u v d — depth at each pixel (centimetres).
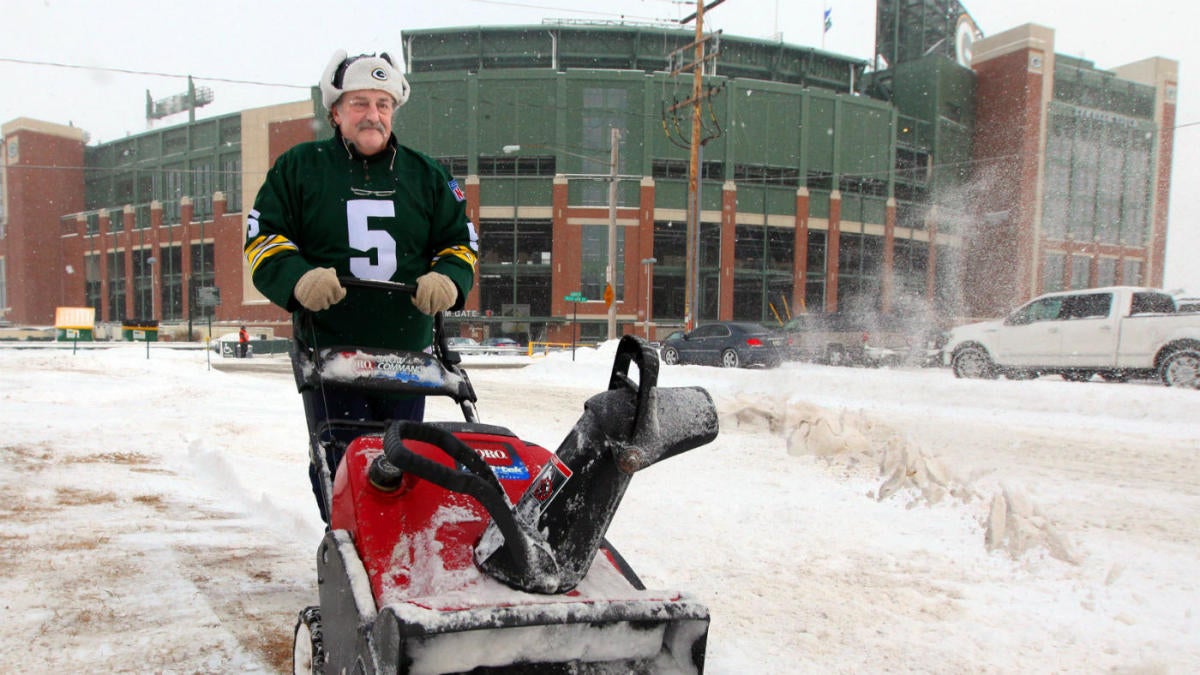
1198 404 994
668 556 429
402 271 295
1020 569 406
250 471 621
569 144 5012
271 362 2477
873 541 455
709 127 5084
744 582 389
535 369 1888
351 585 187
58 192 7194
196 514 519
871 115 5406
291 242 275
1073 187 5766
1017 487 580
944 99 5650
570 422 945
